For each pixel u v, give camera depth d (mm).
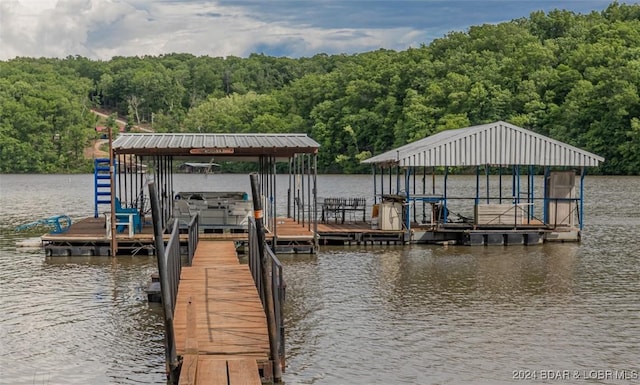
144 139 25188
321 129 100875
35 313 15469
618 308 15914
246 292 14523
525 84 86750
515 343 13195
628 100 76875
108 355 12523
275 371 10539
